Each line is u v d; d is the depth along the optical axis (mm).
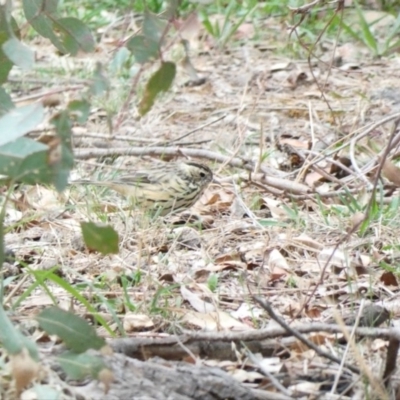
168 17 6930
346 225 11125
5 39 6980
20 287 9125
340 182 12484
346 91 17266
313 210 12086
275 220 11539
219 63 19188
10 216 11461
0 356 7004
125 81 16781
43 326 6547
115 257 10219
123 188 12195
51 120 6188
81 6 22266
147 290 9258
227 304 9156
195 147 14867
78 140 14477
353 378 7141
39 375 6414
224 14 21641
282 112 16172
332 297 9156
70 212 11773
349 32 19062
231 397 6754
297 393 6984
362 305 7812
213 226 11711
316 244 10602
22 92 17359
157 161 14055
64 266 9797
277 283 9758
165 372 6848
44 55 19609
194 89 17688
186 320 8516
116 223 11195
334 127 14953
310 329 7414
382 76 18031
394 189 12211
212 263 10211
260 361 7453
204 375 6844
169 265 10055
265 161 13961
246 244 10852
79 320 6559
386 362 7051
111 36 20109
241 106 15164
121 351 7336
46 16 7215
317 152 13570
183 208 12289
